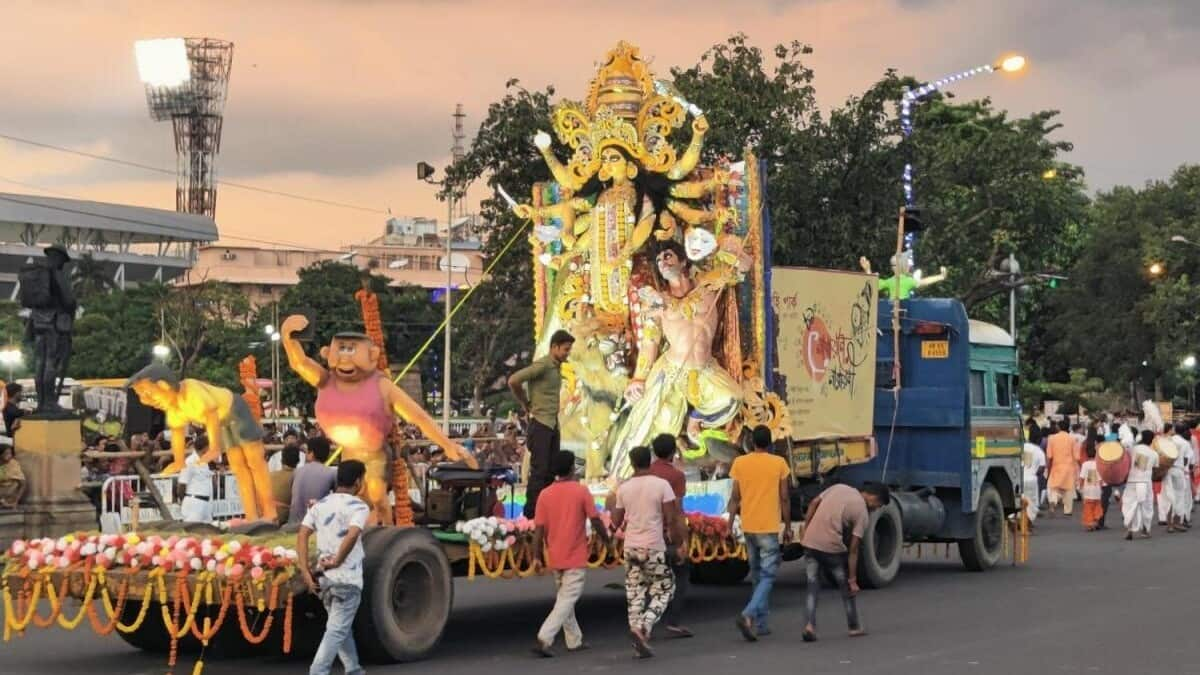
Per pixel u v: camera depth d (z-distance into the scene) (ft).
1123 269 220.84
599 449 60.59
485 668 40.11
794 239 110.52
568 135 61.93
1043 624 47.32
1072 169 217.56
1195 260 219.82
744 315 59.00
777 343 58.39
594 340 61.77
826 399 60.80
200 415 46.19
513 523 44.60
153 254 429.38
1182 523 89.25
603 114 60.75
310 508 37.09
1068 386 211.20
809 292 60.49
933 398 64.49
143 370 45.70
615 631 47.98
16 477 69.26
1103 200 238.89
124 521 66.80
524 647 44.34
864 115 112.16
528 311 152.97
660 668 39.75
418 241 411.54
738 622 44.93
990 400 66.95
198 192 421.59
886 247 111.96
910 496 62.64
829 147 111.04
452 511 46.14
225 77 380.37
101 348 224.53
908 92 112.57
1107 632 45.19
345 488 36.65
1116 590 56.95
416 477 52.21
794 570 69.92
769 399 57.36
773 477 45.68
